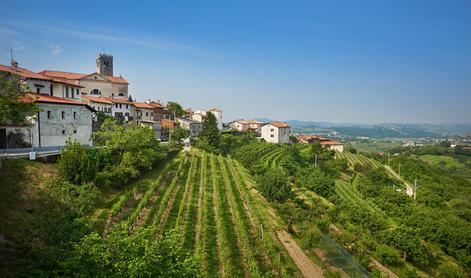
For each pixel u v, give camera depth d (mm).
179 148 80562
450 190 90000
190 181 54375
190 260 14656
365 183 81625
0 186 26266
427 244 48000
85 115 51531
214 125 101750
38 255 15148
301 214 45000
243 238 32938
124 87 97688
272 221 43594
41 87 52500
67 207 26562
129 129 45906
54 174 33656
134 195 40125
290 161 85000
